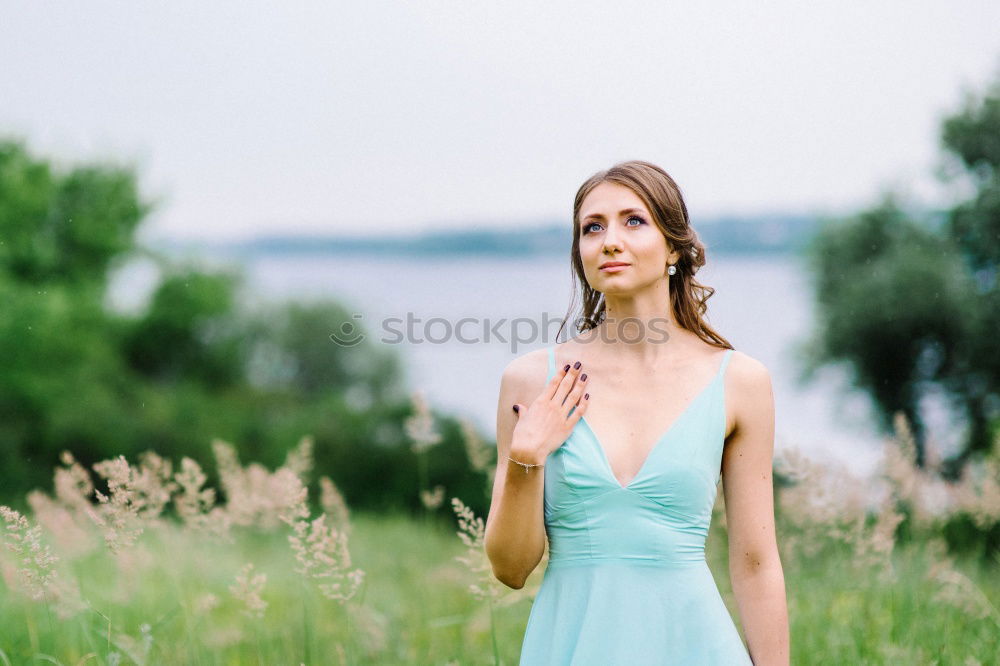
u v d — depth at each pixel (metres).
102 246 35.28
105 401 29.44
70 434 27.03
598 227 3.61
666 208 3.59
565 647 3.36
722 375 3.54
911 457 5.62
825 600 5.84
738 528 3.49
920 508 6.34
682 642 3.29
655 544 3.35
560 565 3.46
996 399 23.30
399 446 22.98
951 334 23.81
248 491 5.61
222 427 28.55
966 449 22.97
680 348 3.64
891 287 24.23
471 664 5.67
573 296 4.01
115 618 5.52
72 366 30.58
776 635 3.37
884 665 4.98
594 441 3.45
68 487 5.59
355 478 23.09
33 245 33.62
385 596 7.57
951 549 7.25
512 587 3.59
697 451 3.41
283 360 39.62
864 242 26.20
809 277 27.19
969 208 24.73
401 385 38.31
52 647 5.10
